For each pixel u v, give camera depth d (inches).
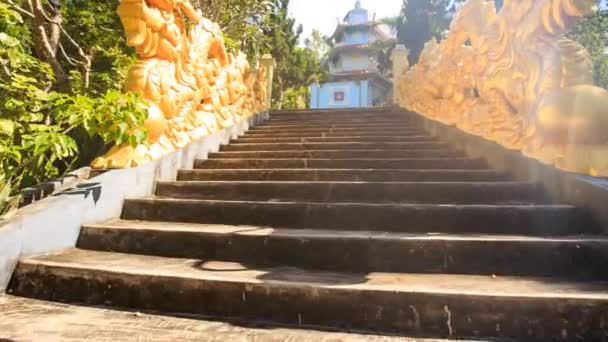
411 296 71.5
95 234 111.3
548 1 126.6
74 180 124.5
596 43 319.0
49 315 76.8
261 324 74.4
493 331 68.2
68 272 88.1
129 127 119.3
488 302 69.0
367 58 1130.7
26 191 112.6
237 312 78.0
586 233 103.6
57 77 200.7
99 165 137.1
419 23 682.2
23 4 210.7
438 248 91.0
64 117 117.2
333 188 139.8
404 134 257.0
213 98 229.8
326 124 309.3
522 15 142.5
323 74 941.8
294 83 842.8
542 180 128.6
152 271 85.5
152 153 154.9
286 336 68.4
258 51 480.1
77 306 83.3
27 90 144.8
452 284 78.5
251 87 312.8
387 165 181.8
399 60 403.9
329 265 94.6
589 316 66.1
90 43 255.4
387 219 113.4
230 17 350.0
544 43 134.6
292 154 208.7
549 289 74.1
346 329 72.3
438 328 69.8
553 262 86.8
